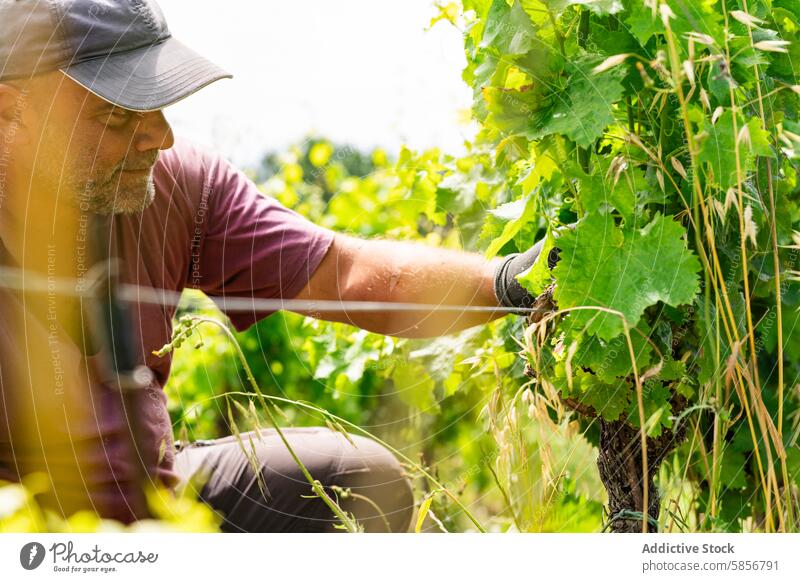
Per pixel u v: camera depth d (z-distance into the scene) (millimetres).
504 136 1303
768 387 1505
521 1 1116
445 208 1893
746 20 1036
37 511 1298
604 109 1065
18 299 1439
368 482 1761
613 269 1074
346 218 2744
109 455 1515
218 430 2748
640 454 1250
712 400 1146
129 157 1442
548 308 1225
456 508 1854
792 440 1308
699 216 1170
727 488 1456
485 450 1848
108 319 1516
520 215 1263
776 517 1408
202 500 1739
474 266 1523
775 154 1181
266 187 2592
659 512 1348
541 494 1293
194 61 1472
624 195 1104
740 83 1162
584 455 1699
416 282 1565
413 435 2428
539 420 1181
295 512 1744
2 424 1434
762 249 1235
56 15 1375
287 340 2768
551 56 1120
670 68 1095
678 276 1042
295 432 1839
